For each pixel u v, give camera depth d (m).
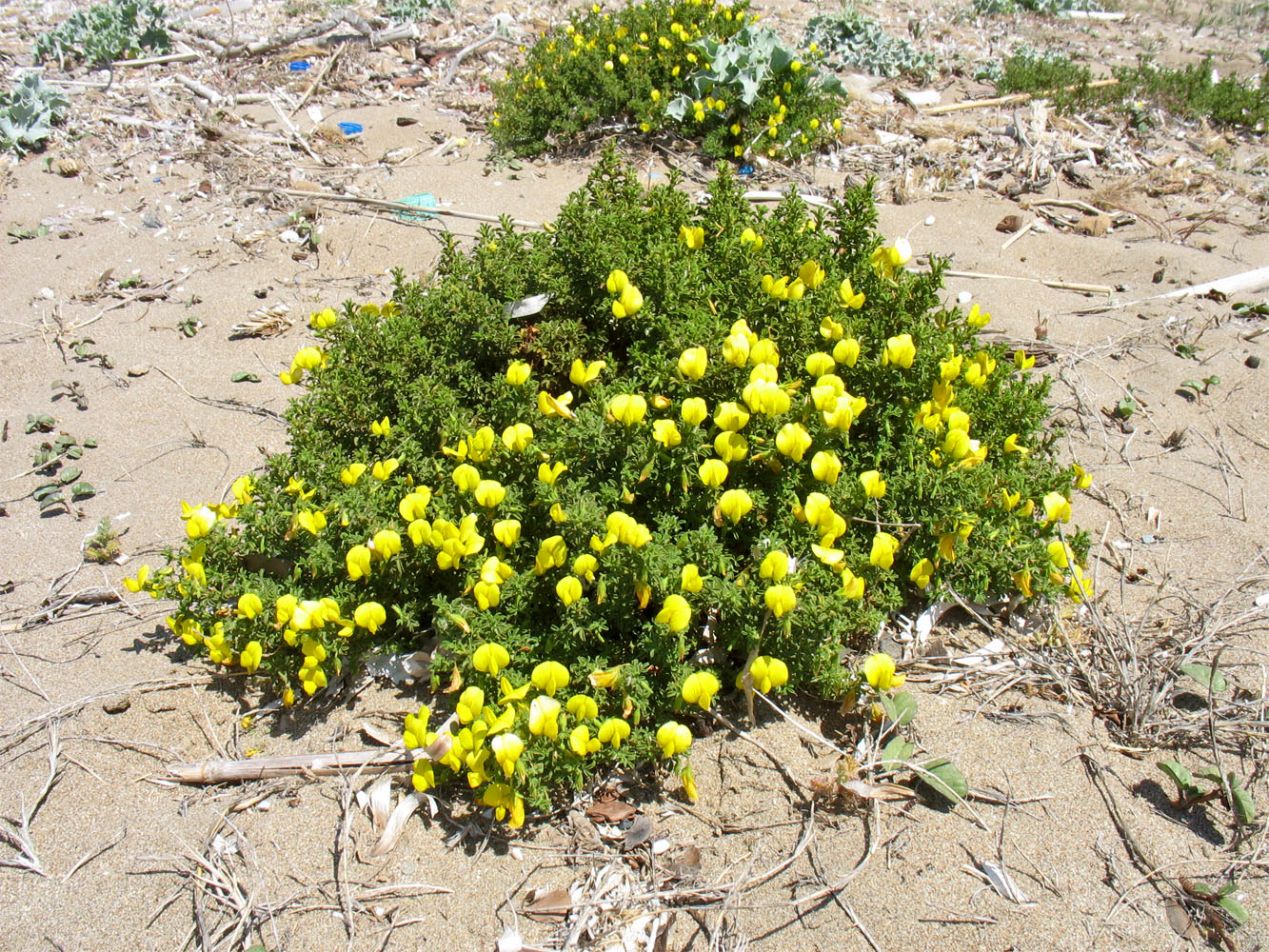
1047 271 0.93
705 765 0.46
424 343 0.61
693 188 1.04
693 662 0.48
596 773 0.46
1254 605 0.55
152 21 1.35
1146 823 0.44
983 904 0.41
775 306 0.58
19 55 1.31
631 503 0.50
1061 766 0.46
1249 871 0.42
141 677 0.51
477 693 0.42
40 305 0.85
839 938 0.40
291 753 0.47
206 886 0.42
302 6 1.52
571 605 0.45
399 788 0.46
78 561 0.59
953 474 0.50
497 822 0.44
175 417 0.72
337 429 0.59
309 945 0.40
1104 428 0.71
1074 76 1.37
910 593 0.54
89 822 0.44
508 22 1.49
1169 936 0.40
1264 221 1.04
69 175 1.04
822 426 0.49
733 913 0.41
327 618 0.46
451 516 0.50
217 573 0.51
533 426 0.54
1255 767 0.46
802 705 0.49
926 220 1.01
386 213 0.99
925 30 1.66
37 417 0.71
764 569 0.43
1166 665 0.50
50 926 0.41
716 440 0.48
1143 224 1.02
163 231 0.96
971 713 0.49
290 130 1.14
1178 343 0.79
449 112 1.23
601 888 0.42
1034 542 0.51
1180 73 1.41
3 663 0.52
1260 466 0.67
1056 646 0.52
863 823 0.44
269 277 0.90
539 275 0.63
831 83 1.17
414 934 0.40
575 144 1.14
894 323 0.57
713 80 1.11
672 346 0.55
